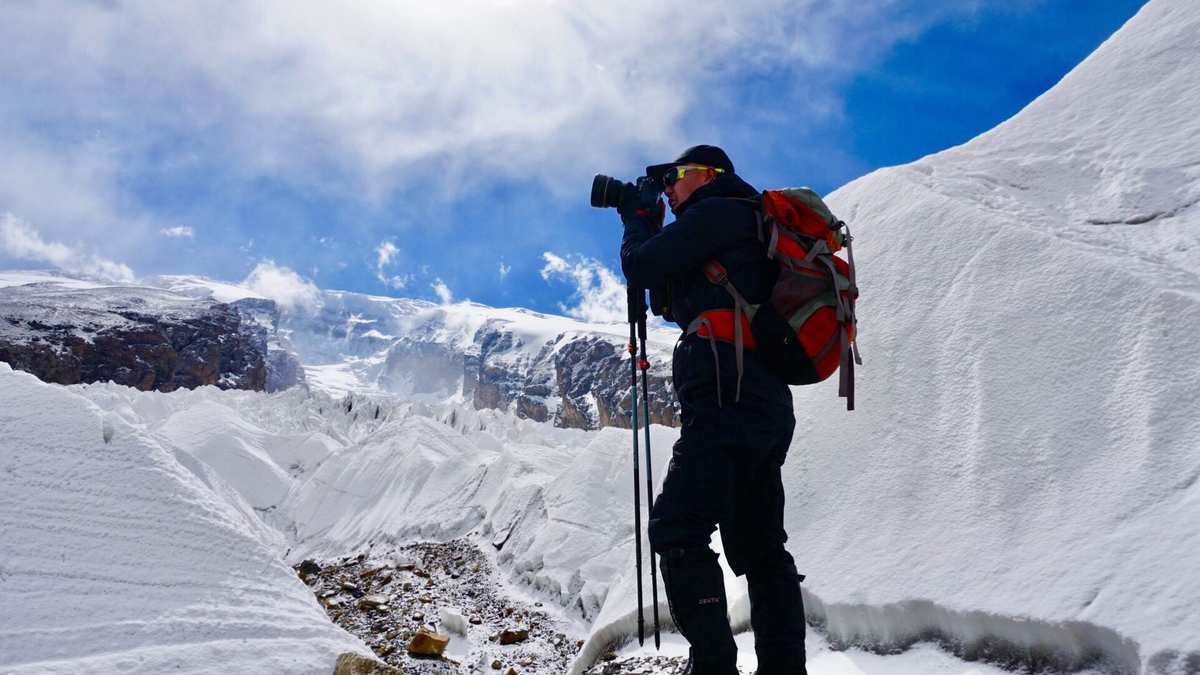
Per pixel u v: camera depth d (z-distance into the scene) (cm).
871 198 550
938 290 412
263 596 292
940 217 454
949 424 346
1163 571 222
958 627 265
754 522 205
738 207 204
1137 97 575
